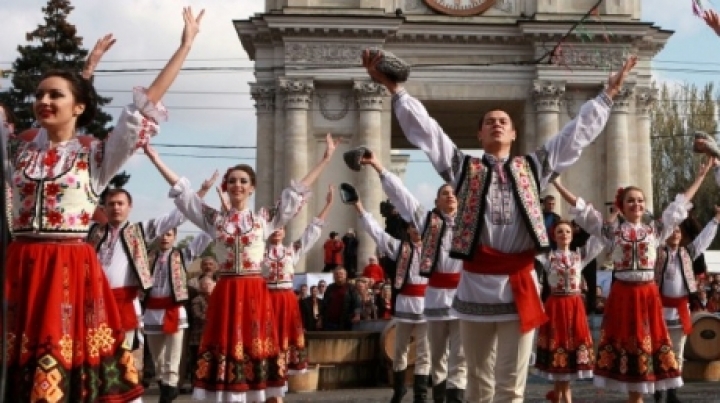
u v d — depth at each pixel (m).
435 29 38.75
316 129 38.38
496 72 39.09
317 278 26.59
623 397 14.12
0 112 5.40
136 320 11.54
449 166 6.61
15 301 5.27
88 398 5.30
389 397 15.38
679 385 10.26
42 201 5.38
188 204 9.76
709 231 13.18
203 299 17.20
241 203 9.84
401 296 13.18
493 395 6.75
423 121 6.52
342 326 19.75
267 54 38.88
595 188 38.94
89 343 5.37
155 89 5.39
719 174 10.62
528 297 6.50
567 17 38.47
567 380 12.37
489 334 6.67
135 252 11.41
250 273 9.76
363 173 37.72
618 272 10.40
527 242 6.54
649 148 39.44
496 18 39.25
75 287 5.37
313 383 16.69
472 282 6.62
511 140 6.80
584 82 38.50
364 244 37.25
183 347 17.38
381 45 38.44
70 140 5.59
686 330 12.87
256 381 9.62
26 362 5.16
